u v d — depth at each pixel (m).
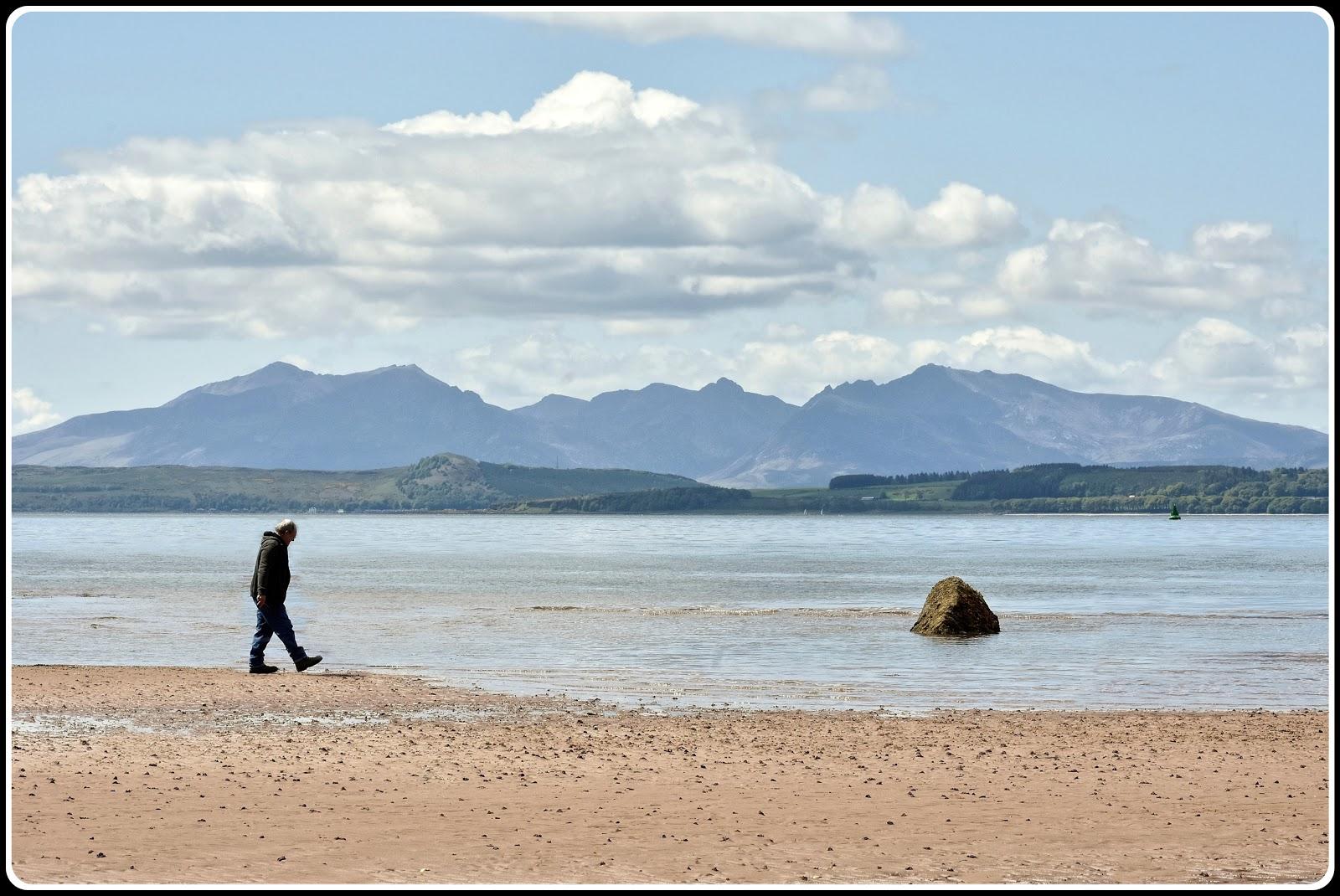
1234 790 42.25
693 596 157.75
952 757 47.97
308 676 69.31
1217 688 72.56
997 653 90.50
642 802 39.75
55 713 54.75
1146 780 43.91
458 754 47.06
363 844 34.09
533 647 93.94
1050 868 32.75
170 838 34.12
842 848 34.50
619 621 118.00
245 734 50.72
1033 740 51.88
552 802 39.50
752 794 41.16
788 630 108.88
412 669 79.19
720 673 78.19
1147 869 32.69
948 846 34.88
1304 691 71.50
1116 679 76.12
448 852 33.47
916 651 91.62
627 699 65.50
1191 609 136.25
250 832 34.97
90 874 30.72
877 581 193.50
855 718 58.03
